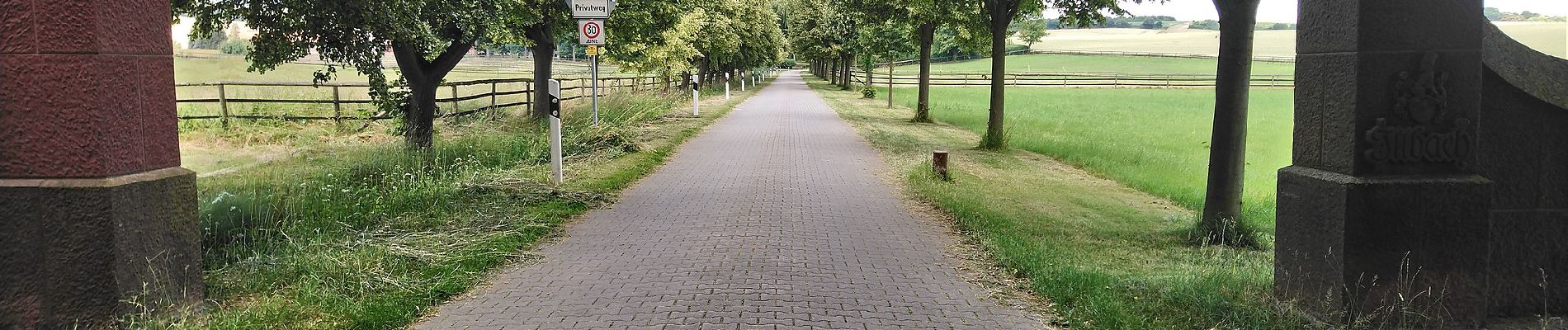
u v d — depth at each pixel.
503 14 13.59
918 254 7.08
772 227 8.34
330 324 4.84
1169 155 18.11
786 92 54.59
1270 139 22.44
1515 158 4.82
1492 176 4.82
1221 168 8.46
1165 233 8.87
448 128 18.50
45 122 4.34
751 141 18.77
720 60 54.94
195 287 5.09
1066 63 118.12
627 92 29.38
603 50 23.20
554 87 11.16
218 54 20.12
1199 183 13.79
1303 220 4.93
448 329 4.89
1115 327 4.86
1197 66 109.69
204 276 5.74
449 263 6.30
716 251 7.14
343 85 20.83
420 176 10.76
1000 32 18.25
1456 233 4.58
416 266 6.25
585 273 6.29
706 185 11.57
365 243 6.84
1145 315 5.09
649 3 20.58
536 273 6.29
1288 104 41.78
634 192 10.80
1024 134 22.53
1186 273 6.16
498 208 8.87
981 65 115.88
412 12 10.91
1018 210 10.00
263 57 10.91
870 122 25.73
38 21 4.27
